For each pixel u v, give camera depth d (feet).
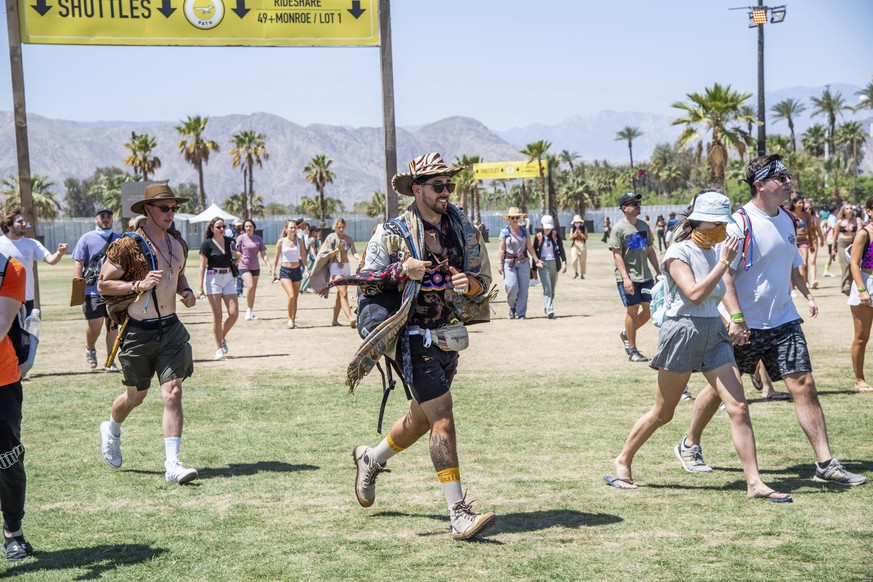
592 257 143.84
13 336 15.48
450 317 16.67
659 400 18.92
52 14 40.11
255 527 17.12
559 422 26.20
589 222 344.69
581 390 31.30
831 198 333.01
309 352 43.57
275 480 20.56
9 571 14.94
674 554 14.94
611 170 501.56
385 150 42.19
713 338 18.45
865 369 33.65
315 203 433.48
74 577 14.57
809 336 43.11
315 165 358.84
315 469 21.53
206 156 319.27
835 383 30.96
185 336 21.35
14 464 15.39
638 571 14.17
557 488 19.31
